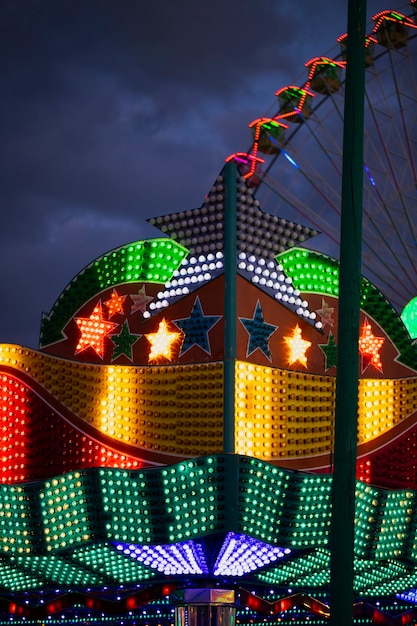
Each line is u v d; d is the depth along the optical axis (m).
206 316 35.06
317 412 34.53
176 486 30.20
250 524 30.36
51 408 36.03
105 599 36.81
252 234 35.59
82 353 37.91
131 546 32.16
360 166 17.72
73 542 30.80
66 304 39.09
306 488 30.70
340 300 17.34
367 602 41.16
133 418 34.88
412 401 37.66
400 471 36.84
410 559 33.66
